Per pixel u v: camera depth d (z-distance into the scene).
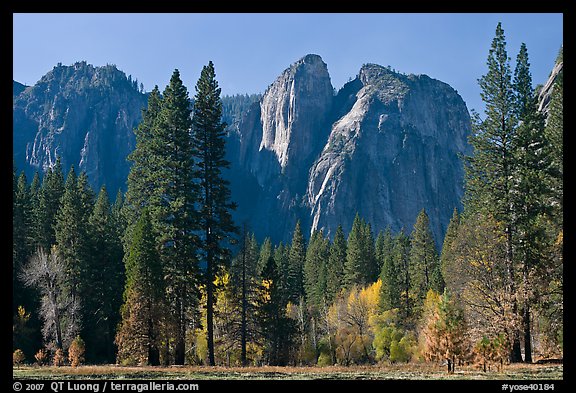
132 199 53.34
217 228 44.16
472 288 41.81
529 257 38.81
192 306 44.28
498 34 42.38
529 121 41.91
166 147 46.12
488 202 41.09
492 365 29.41
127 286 43.91
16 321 52.72
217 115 45.78
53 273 51.00
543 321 41.16
